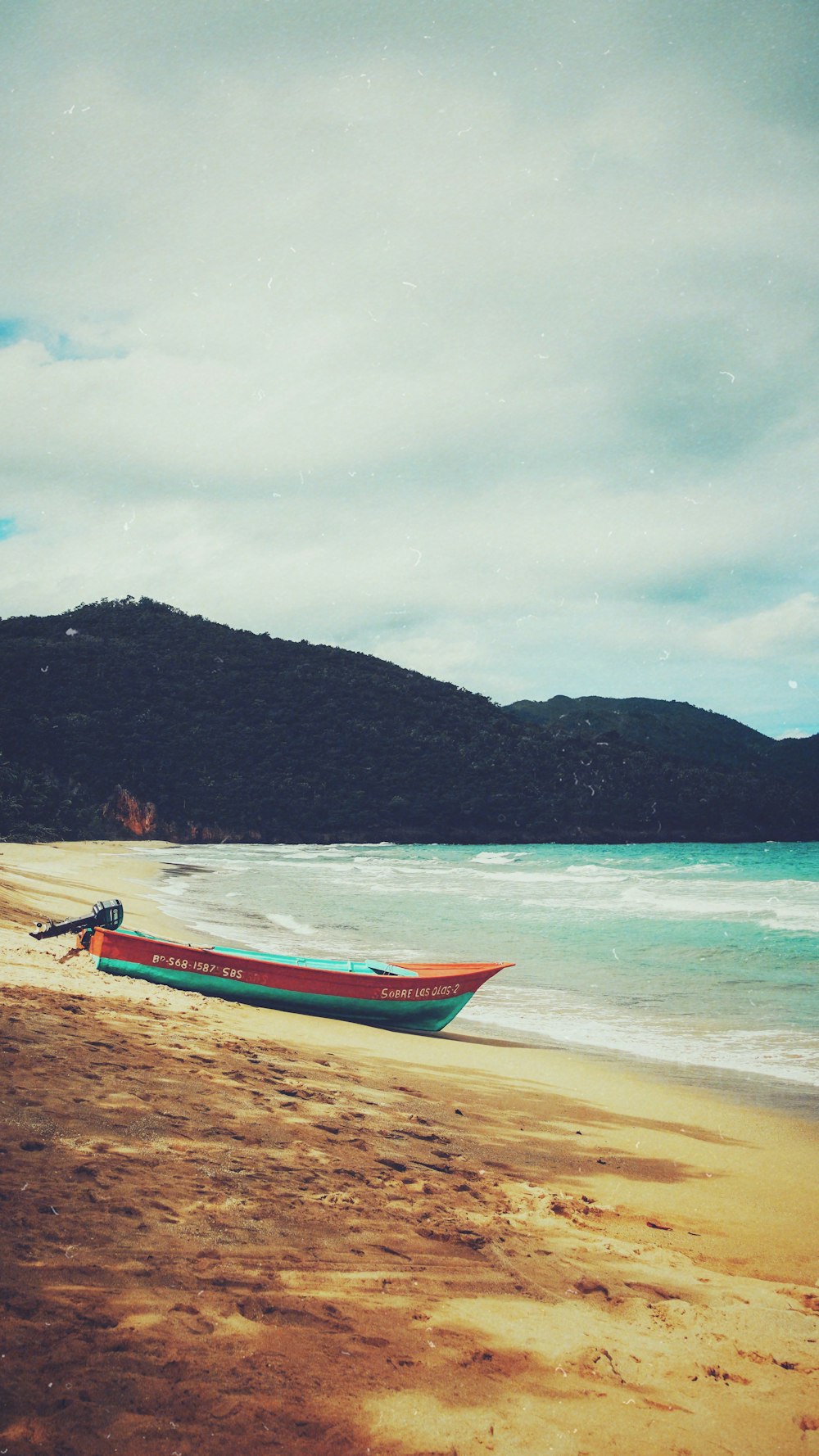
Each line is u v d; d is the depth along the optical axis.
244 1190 4.34
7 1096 5.12
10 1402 2.36
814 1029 10.67
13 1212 3.56
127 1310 2.95
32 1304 2.87
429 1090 7.63
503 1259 4.07
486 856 62.12
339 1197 4.49
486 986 13.46
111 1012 8.40
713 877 38.78
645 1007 11.98
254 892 29.17
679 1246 4.76
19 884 21.86
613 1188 5.66
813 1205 5.54
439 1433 2.55
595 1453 2.59
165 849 65.81
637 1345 3.34
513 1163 5.88
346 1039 9.43
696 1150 6.59
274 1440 2.40
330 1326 3.10
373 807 84.12
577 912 23.08
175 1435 2.34
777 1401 3.01
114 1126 4.95
